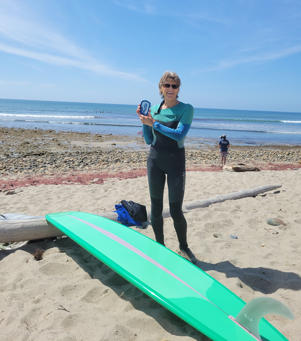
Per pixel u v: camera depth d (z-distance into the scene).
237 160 14.65
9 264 3.17
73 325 2.22
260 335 1.98
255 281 2.98
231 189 6.79
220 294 2.32
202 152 17.39
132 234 3.25
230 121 61.25
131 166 11.09
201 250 3.63
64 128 28.94
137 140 22.12
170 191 3.06
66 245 3.67
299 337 2.15
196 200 5.45
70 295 2.62
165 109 3.05
